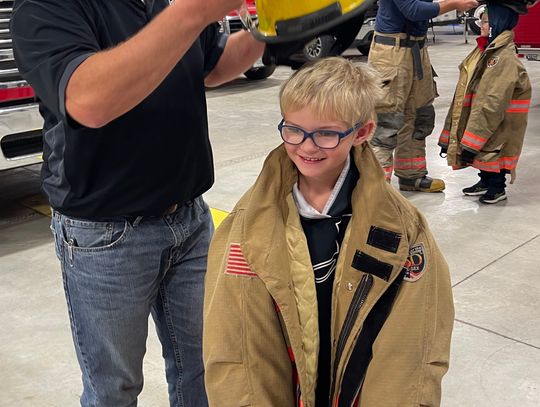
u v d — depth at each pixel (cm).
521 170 603
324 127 148
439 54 1392
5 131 439
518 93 486
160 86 174
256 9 136
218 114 880
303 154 152
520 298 370
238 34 206
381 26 486
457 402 285
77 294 192
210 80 212
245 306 159
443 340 162
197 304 207
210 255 170
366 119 152
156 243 190
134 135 174
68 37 154
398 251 153
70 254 189
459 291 379
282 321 162
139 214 183
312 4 129
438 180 547
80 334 197
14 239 478
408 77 493
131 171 177
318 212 159
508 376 301
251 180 591
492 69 473
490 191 516
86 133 169
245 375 160
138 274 190
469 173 602
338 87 144
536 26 790
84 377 204
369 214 153
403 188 555
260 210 157
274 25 132
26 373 315
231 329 160
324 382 171
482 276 397
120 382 200
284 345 163
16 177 630
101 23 167
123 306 191
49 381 309
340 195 158
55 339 344
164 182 182
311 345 161
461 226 473
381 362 155
